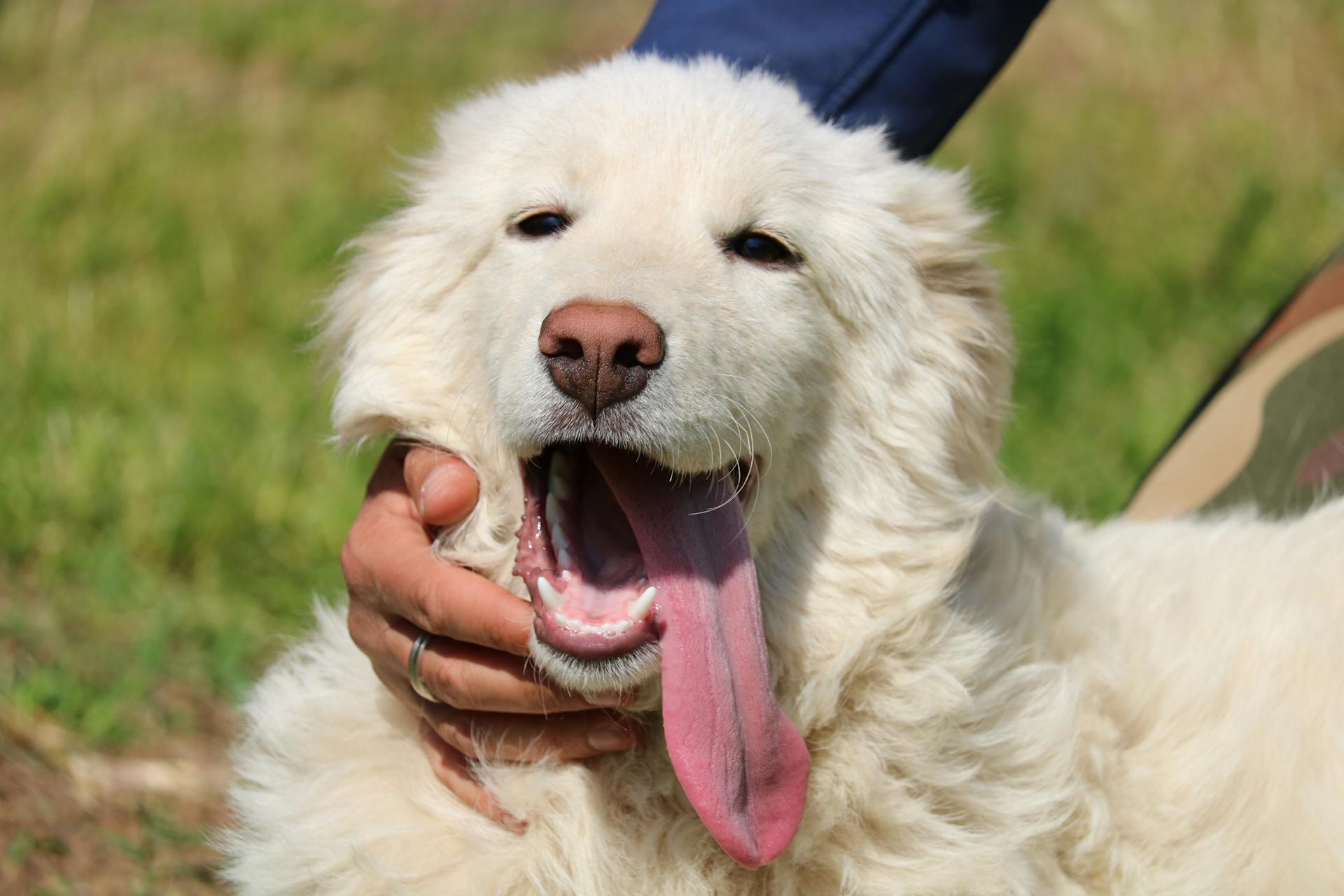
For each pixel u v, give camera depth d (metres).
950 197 3.32
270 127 9.59
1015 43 3.69
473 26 11.79
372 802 2.97
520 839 2.88
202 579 5.30
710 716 2.65
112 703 4.27
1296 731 3.15
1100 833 3.03
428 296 3.12
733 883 2.88
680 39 3.62
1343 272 4.11
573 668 2.59
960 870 2.87
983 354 3.27
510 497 2.98
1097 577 3.44
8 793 3.75
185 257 8.05
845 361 3.06
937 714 2.93
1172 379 7.07
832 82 3.58
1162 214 9.01
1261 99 10.64
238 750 3.36
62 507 5.53
